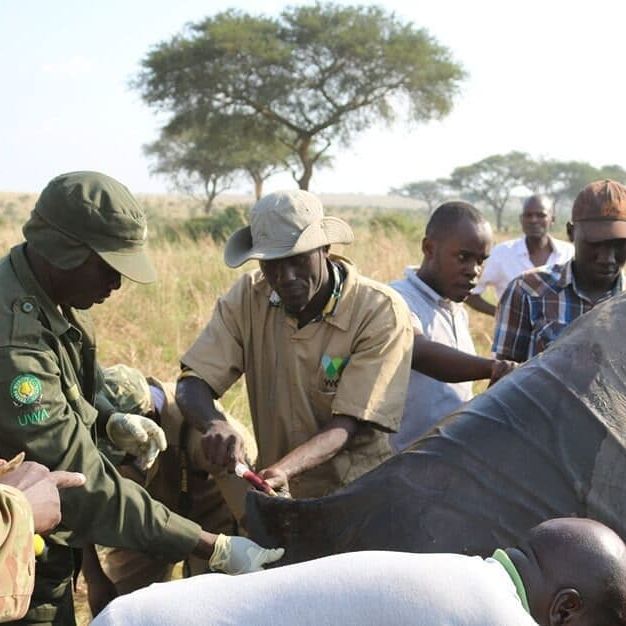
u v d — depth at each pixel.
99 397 3.55
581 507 2.81
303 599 2.01
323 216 3.41
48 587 3.11
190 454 3.92
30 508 2.54
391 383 3.44
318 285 3.39
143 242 3.00
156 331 9.24
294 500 3.07
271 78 36.38
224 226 23.48
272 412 3.60
